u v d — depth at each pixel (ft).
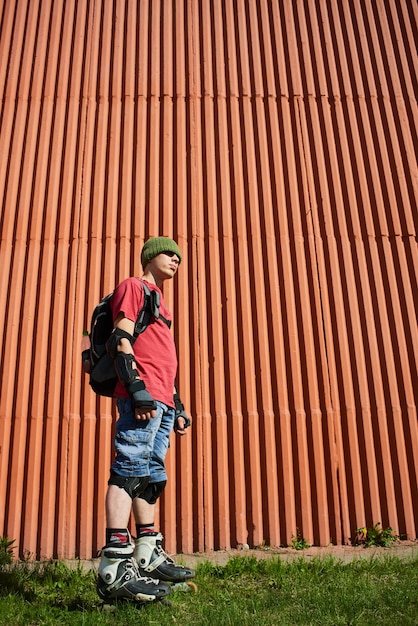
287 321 18.80
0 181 20.22
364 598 10.26
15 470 16.96
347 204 20.49
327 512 16.99
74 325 18.47
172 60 22.22
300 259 19.58
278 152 21.01
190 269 19.27
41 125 20.98
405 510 17.06
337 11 23.40
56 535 16.39
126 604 9.61
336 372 18.39
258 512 16.84
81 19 22.70
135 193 20.10
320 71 22.35
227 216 19.97
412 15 23.27
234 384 18.04
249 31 22.85
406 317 19.13
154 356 10.67
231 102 21.57
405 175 21.07
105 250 19.39
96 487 16.85
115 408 17.74
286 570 13.15
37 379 17.83
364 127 21.61
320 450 17.51
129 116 21.20
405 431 17.88
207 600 10.93
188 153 20.80
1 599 10.73
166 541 16.40
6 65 22.00
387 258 19.79
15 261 19.15
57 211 19.90
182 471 17.07
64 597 11.34
